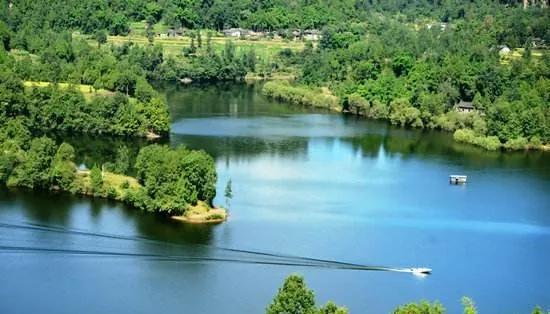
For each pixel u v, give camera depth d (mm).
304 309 164750
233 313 198375
